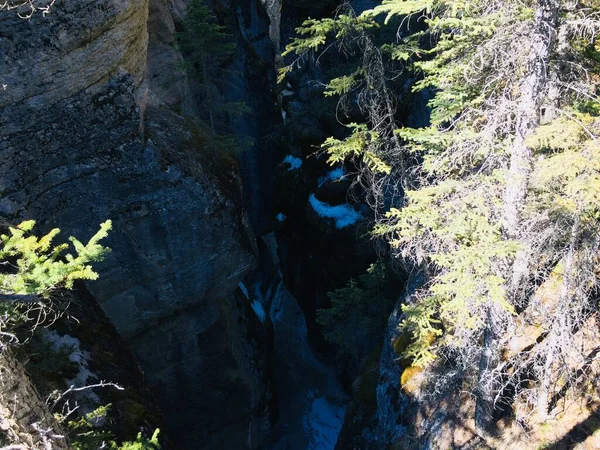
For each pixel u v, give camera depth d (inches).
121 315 589.9
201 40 738.8
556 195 322.0
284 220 1001.5
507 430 435.8
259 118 1046.4
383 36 706.8
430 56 639.1
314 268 940.6
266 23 1034.1
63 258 515.2
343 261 856.9
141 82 567.5
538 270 414.6
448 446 476.7
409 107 731.4
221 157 649.6
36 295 200.1
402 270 671.1
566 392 412.8
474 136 330.0
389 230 490.0
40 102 459.5
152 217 553.3
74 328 424.2
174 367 665.0
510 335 424.5
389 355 603.2
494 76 326.3
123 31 504.1
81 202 518.9
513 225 334.3
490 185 331.9
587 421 399.5
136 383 452.4
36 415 222.7
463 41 326.0
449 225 328.5
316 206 874.1
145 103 574.9
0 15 417.1
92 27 465.1
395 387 572.4
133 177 529.3
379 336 724.7
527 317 438.3
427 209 346.3
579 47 319.6
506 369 450.0
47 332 397.4
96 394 381.1
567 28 295.9
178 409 698.2
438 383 507.5
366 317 696.4
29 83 446.0
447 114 376.2
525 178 314.3
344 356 877.2
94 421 353.1
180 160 565.0
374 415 632.4
